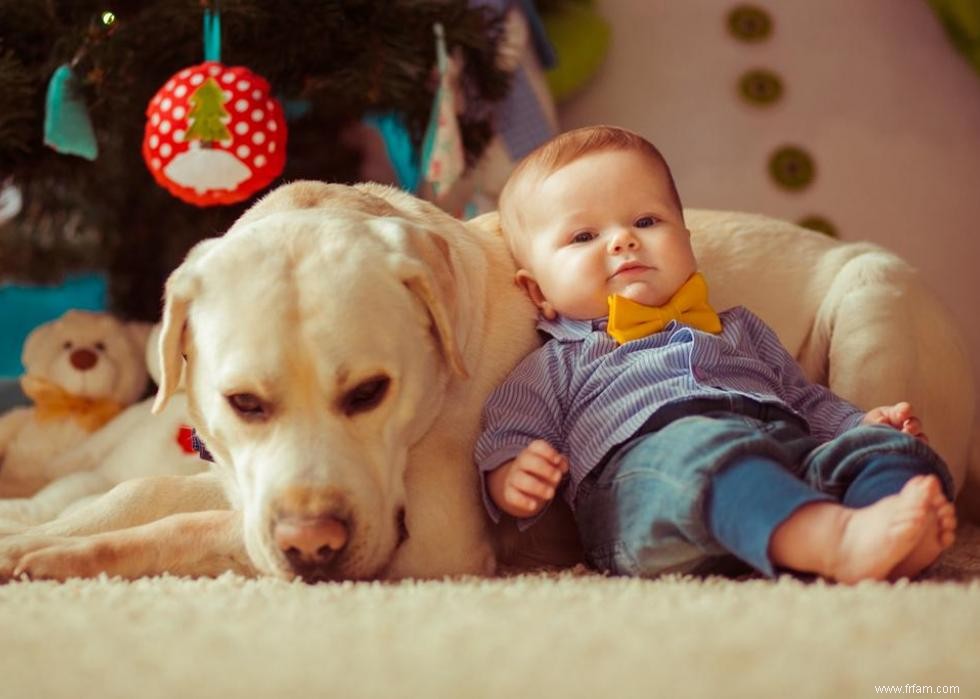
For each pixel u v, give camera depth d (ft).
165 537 5.72
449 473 6.03
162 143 7.85
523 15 11.35
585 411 6.09
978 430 8.66
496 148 10.92
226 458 5.84
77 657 3.79
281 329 5.34
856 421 6.18
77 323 9.80
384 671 3.56
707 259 7.97
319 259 5.57
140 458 8.64
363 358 5.38
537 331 6.81
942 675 3.38
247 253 5.65
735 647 3.68
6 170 9.65
